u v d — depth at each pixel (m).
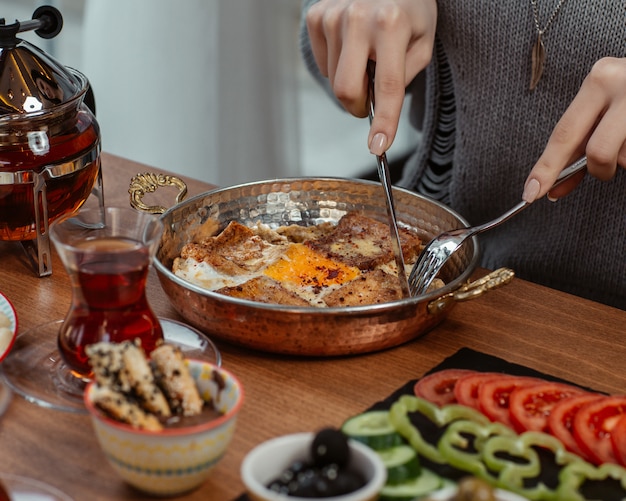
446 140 1.90
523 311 1.26
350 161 4.08
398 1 1.43
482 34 1.69
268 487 0.80
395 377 1.08
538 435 0.92
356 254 1.34
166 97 2.90
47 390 1.02
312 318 1.05
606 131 1.21
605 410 0.97
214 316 1.09
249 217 1.44
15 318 1.14
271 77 3.03
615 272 1.69
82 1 3.68
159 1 2.78
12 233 1.33
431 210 1.38
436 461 0.89
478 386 1.02
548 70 1.64
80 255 0.96
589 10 1.57
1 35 1.25
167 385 0.87
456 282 1.12
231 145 3.01
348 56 1.33
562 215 1.72
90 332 0.99
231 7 2.84
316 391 1.04
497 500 0.77
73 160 1.30
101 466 0.90
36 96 1.24
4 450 0.91
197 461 0.82
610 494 0.85
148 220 1.04
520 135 1.72
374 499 0.77
